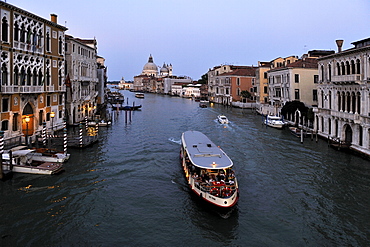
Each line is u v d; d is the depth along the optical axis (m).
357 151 24.69
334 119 29.27
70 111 39.50
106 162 23.45
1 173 18.39
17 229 13.33
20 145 23.69
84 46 44.50
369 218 14.55
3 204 15.60
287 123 42.69
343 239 12.90
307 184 18.94
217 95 92.75
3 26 23.89
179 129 41.09
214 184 15.96
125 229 13.59
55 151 22.56
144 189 18.17
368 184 18.64
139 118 54.25
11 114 24.91
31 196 16.66
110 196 17.05
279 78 49.75
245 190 18.09
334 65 29.23
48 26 30.61
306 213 15.16
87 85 46.59
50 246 12.19
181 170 21.94
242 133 37.25
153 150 27.86
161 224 14.07
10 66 24.67
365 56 23.83
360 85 24.52
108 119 47.19
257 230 13.62
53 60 31.94
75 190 17.70
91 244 12.41
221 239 12.91
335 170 21.34
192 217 14.76
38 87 28.41
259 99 63.16
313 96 45.09
